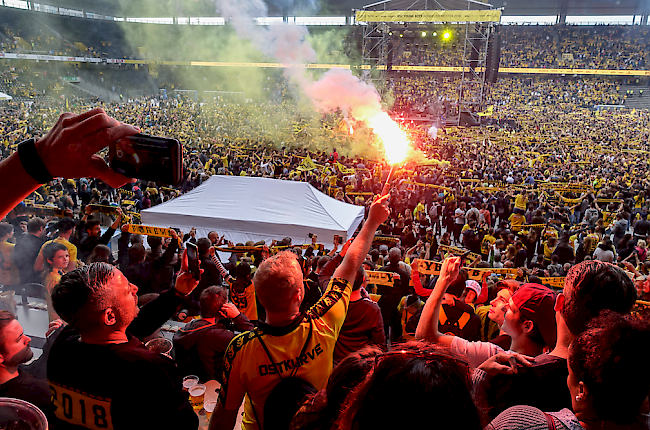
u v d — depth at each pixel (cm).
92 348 185
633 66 5784
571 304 191
